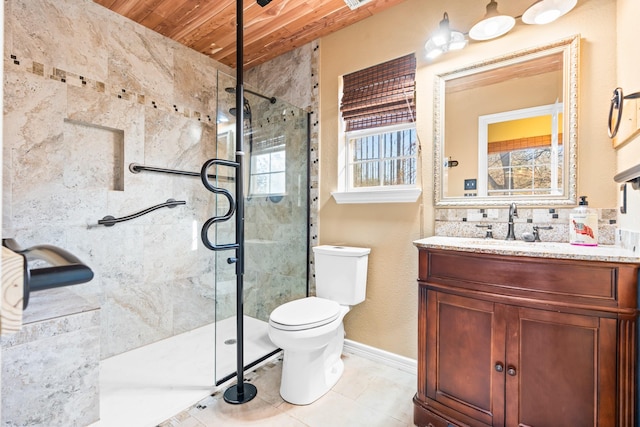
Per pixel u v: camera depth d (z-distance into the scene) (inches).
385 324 84.4
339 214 93.7
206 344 94.0
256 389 72.0
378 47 86.3
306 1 80.5
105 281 84.0
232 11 84.4
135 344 90.4
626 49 52.6
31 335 53.6
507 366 51.3
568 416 46.9
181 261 102.3
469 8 72.7
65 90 76.0
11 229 68.5
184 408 64.9
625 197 52.5
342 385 73.9
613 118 55.5
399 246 82.3
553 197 63.2
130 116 88.7
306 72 101.2
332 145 95.3
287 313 70.1
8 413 51.2
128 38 88.3
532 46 65.2
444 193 76.0
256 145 96.3
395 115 83.9
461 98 74.2
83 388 58.9
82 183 80.5
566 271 47.4
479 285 54.3
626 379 43.6
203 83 109.1
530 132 66.4
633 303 43.4
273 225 102.0
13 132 68.6
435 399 58.6
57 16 74.8
